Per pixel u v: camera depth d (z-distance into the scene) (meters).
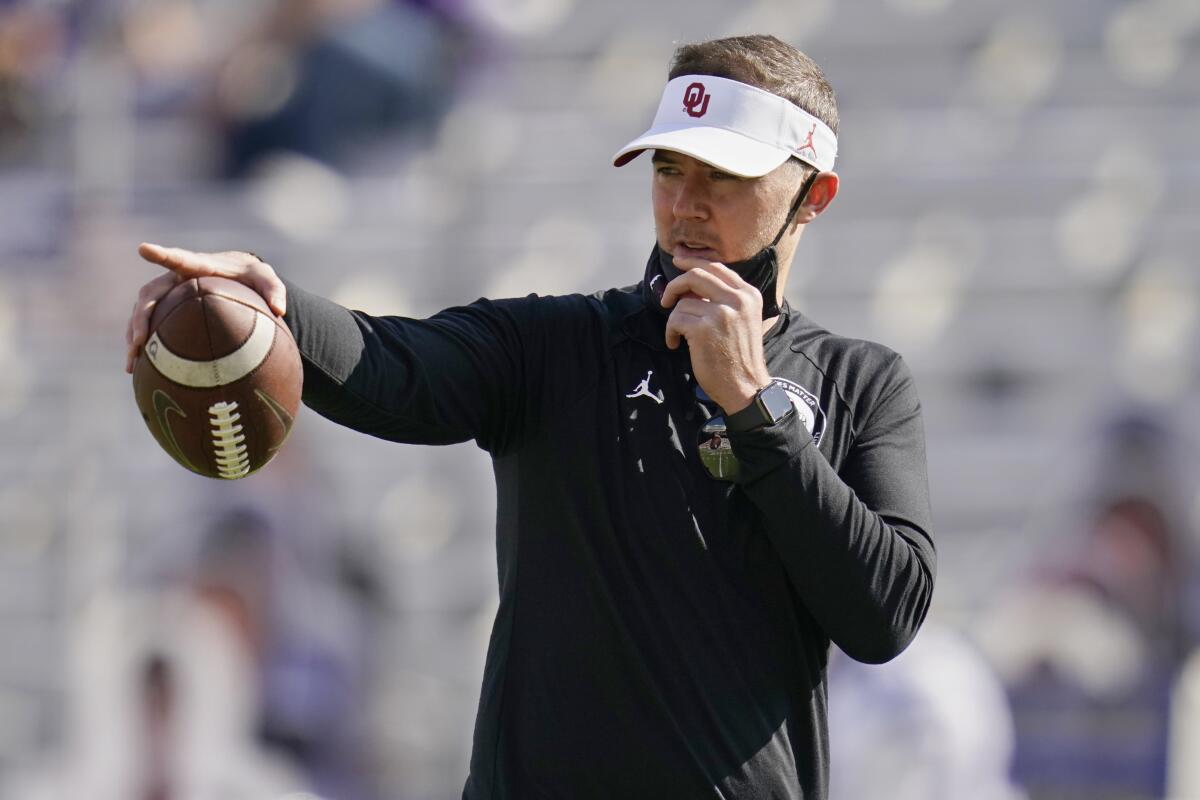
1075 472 26.45
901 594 8.08
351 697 22.84
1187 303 28.73
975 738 19.70
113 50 29.22
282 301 7.66
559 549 8.30
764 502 7.89
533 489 8.39
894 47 32.41
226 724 22.38
